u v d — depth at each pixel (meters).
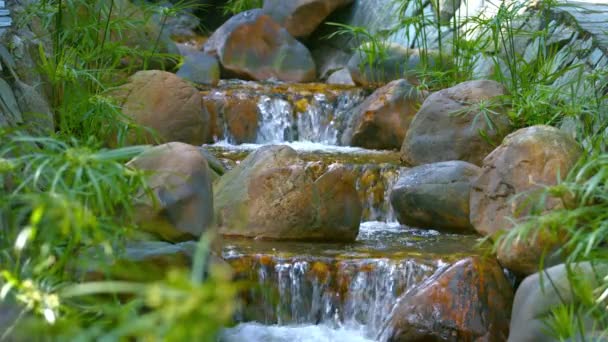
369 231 7.73
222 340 6.04
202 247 3.21
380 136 9.68
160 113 8.99
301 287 6.45
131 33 10.16
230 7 13.00
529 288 5.50
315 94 10.33
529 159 6.71
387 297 6.39
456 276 6.05
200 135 9.34
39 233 4.50
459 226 7.65
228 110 10.02
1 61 7.14
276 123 10.16
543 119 8.29
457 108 8.65
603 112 7.73
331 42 12.65
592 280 5.18
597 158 4.64
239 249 6.77
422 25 10.19
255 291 6.42
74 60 8.16
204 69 11.08
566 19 9.19
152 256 5.38
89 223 4.04
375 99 9.79
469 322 5.91
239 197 7.36
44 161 4.04
